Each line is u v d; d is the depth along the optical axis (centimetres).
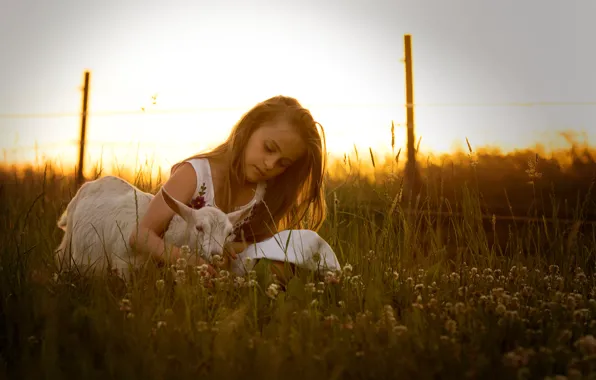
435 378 280
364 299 400
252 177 479
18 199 654
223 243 451
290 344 304
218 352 287
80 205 484
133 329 318
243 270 460
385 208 546
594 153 788
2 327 336
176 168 497
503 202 770
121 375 266
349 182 686
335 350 294
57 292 381
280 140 471
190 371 271
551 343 319
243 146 480
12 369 287
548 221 648
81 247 469
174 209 454
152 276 411
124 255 454
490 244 667
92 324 316
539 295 432
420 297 384
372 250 500
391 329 327
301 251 449
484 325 341
